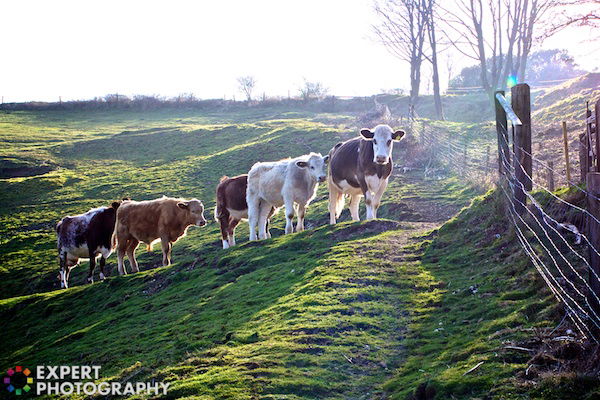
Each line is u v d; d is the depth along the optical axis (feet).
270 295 41.57
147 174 145.07
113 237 73.56
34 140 199.62
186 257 83.15
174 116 248.52
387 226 53.11
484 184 68.85
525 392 21.86
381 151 53.31
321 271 42.32
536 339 25.09
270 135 160.04
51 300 64.85
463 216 45.16
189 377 29.96
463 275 36.63
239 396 26.14
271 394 26.08
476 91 247.70
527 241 34.58
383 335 31.12
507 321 27.86
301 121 189.98
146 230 69.26
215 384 27.81
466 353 26.22
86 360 41.01
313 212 86.79
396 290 36.63
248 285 46.32
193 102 266.57
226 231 71.00
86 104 271.08
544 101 138.92
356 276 39.60
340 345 30.25
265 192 65.16
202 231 96.17
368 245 46.98
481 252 38.60
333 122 186.70
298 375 27.53
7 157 169.99
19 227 118.52
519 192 36.83
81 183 145.28
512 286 31.94
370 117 154.30
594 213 22.67
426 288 36.11
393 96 238.27
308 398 25.80
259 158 139.54
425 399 23.90
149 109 266.98
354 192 60.80
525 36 146.61
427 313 32.68
